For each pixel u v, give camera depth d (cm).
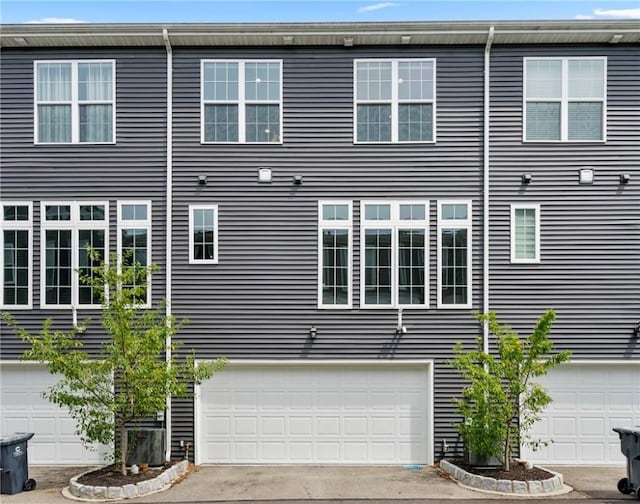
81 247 1215
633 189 1207
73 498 966
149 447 1106
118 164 1220
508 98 1219
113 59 1229
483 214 1209
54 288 1209
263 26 1191
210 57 1230
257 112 1228
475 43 1221
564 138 1214
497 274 1203
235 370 1209
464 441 1134
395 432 1202
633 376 1199
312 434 1204
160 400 1002
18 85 1231
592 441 1195
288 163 1220
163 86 1227
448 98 1222
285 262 1209
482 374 1013
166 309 1195
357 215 1216
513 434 1080
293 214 1215
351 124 1223
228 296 1205
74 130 1223
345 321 1204
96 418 1042
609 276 1198
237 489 1016
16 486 998
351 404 1207
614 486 1041
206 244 1215
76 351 1127
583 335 1195
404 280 1208
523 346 1072
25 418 1212
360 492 1000
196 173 1219
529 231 1210
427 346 1198
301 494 989
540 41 1213
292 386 1209
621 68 1219
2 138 1224
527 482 992
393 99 1224
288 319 1203
